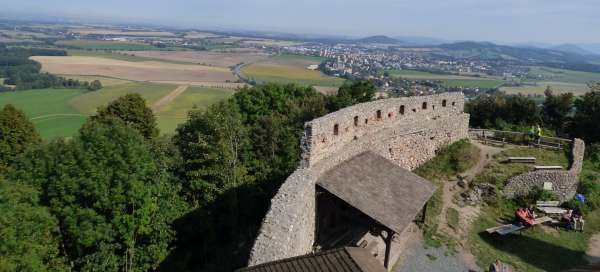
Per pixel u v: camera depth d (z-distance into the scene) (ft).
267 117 116.26
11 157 100.12
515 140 106.63
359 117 77.77
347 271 36.24
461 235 72.69
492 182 88.17
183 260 82.02
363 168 69.31
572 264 68.44
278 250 42.37
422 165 94.02
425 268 62.69
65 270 68.69
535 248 72.08
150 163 80.94
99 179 71.56
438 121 96.37
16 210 58.23
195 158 91.66
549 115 138.82
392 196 63.67
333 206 71.51
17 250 55.31
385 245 65.00
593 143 118.11
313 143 63.16
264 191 96.89
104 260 71.00
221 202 87.35
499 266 61.05
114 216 72.23
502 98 139.95
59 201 70.28
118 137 79.05
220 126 92.53
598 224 82.79
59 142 78.74
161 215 79.05
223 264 80.69
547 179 89.51
